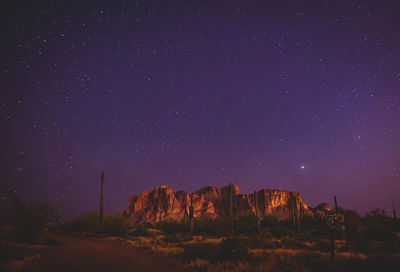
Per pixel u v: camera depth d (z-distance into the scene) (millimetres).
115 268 11734
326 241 24969
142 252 17062
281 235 34156
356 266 10625
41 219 20422
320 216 13977
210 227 41062
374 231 27750
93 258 14336
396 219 38688
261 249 18172
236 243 14273
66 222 35594
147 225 61188
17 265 11117
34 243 19562
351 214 33031
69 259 13688
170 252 16281
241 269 10633
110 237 29781
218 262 12039
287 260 12070
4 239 19891
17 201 20266
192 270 11156
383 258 10680
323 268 10367
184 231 42344
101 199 36781
